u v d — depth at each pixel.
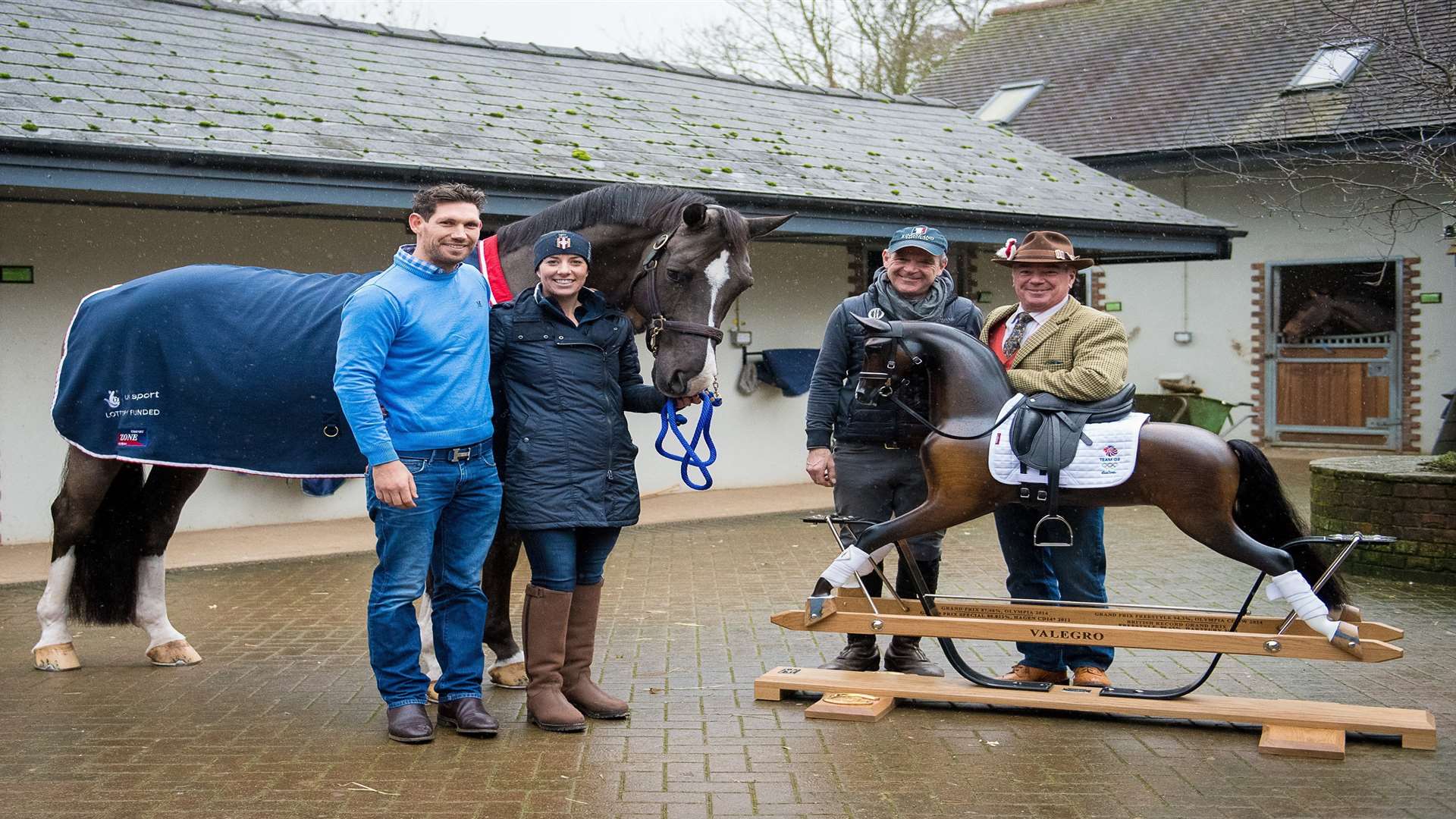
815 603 4.79
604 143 9.96
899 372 4.68
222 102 8.46
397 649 4.37
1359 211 11.52
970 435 4.53
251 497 9.35
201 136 7.72
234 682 5.25
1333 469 7.84
